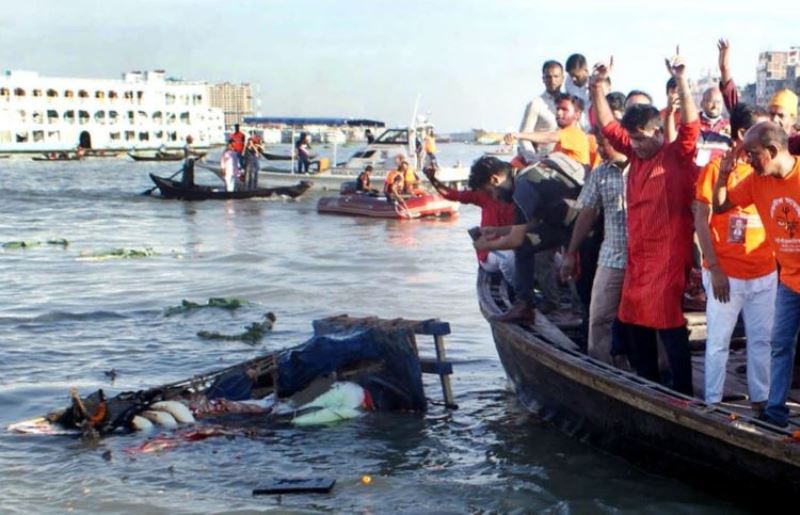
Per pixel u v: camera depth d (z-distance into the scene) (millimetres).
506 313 9148
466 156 88438
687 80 6957
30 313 14305
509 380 10078
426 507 6992
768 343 7125
